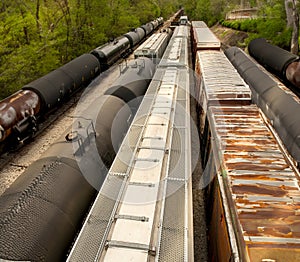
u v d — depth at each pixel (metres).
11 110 10.51
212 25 64.25
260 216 4.47
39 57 19.91
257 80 13.59
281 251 3.77
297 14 23.52
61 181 5.89
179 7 107.44
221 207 5.38
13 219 4.78
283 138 9.19
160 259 4.06
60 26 25.08
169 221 4.75
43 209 5.16
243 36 38.16
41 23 22.25
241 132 7.33
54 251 4.89
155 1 68.19
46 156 6.73
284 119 9.33
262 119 8.11
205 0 66.75
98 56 20.31
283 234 4.09
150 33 41.25
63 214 5.39
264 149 6.53
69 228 5.43
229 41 40.38
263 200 4.85
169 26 50.47
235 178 5.48
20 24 19.02
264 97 11.85
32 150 11.92
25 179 5.93
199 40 20.03
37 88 12.53
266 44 22.05
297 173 5.62
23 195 5.32
